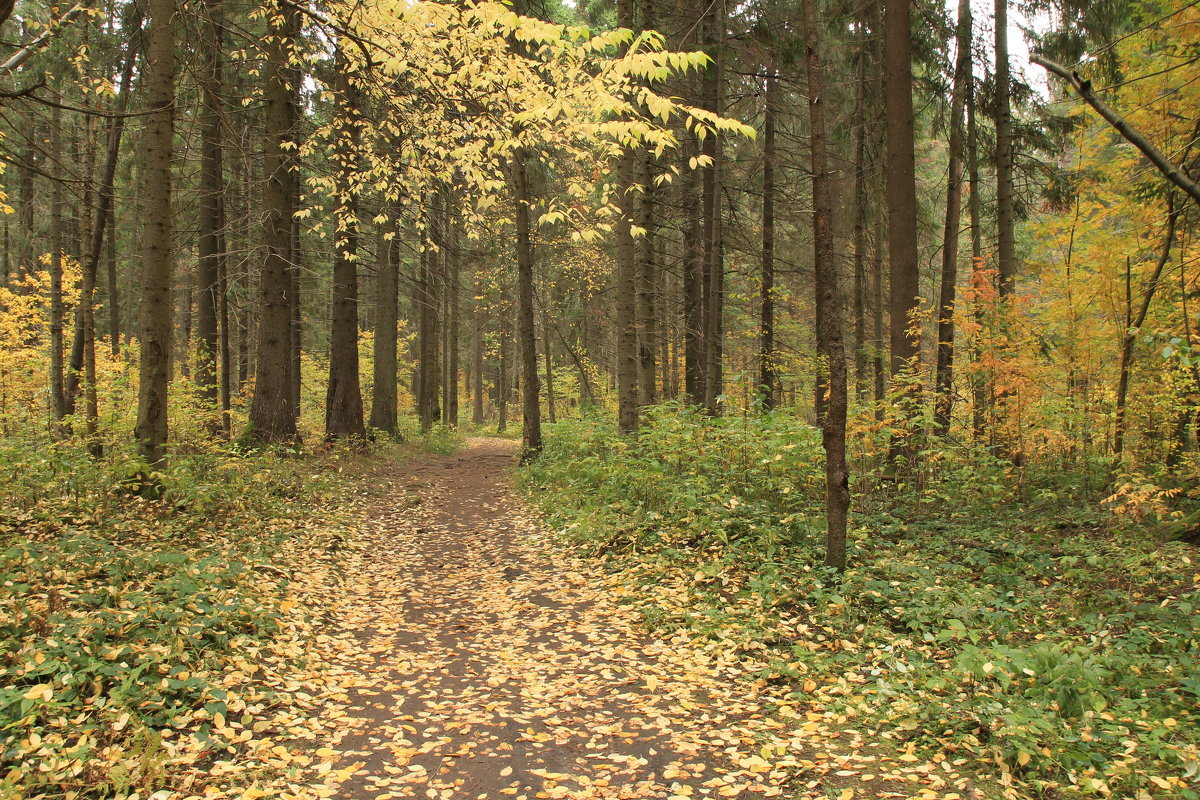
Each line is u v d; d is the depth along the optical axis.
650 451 9.27
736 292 19.81
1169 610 4.63
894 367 8.93
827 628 4.96
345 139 10.04
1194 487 7.18
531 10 13.67
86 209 9.32
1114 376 9.13
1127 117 7.55
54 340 13.38
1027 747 3.17
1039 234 10.11
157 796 2.94
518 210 14.29
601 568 7.06
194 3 7.61
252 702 3.95
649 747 3.64
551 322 24.95
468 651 5.17
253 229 13.84
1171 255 8.11
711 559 6.58
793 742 3.59
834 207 14.98
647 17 10.35
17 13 8.93
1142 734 3.24
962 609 4.80
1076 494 8.30
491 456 19.77
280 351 12.52
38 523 6.20
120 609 4.31
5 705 3.07
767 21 13.27
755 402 9.25
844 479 5.84
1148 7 7.92
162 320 7.49
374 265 18.58
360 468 13.32
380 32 6.74
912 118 8.91
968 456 8.67
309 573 6.65
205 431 11.89
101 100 9.40
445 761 3.53
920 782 3.18
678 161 13.22
